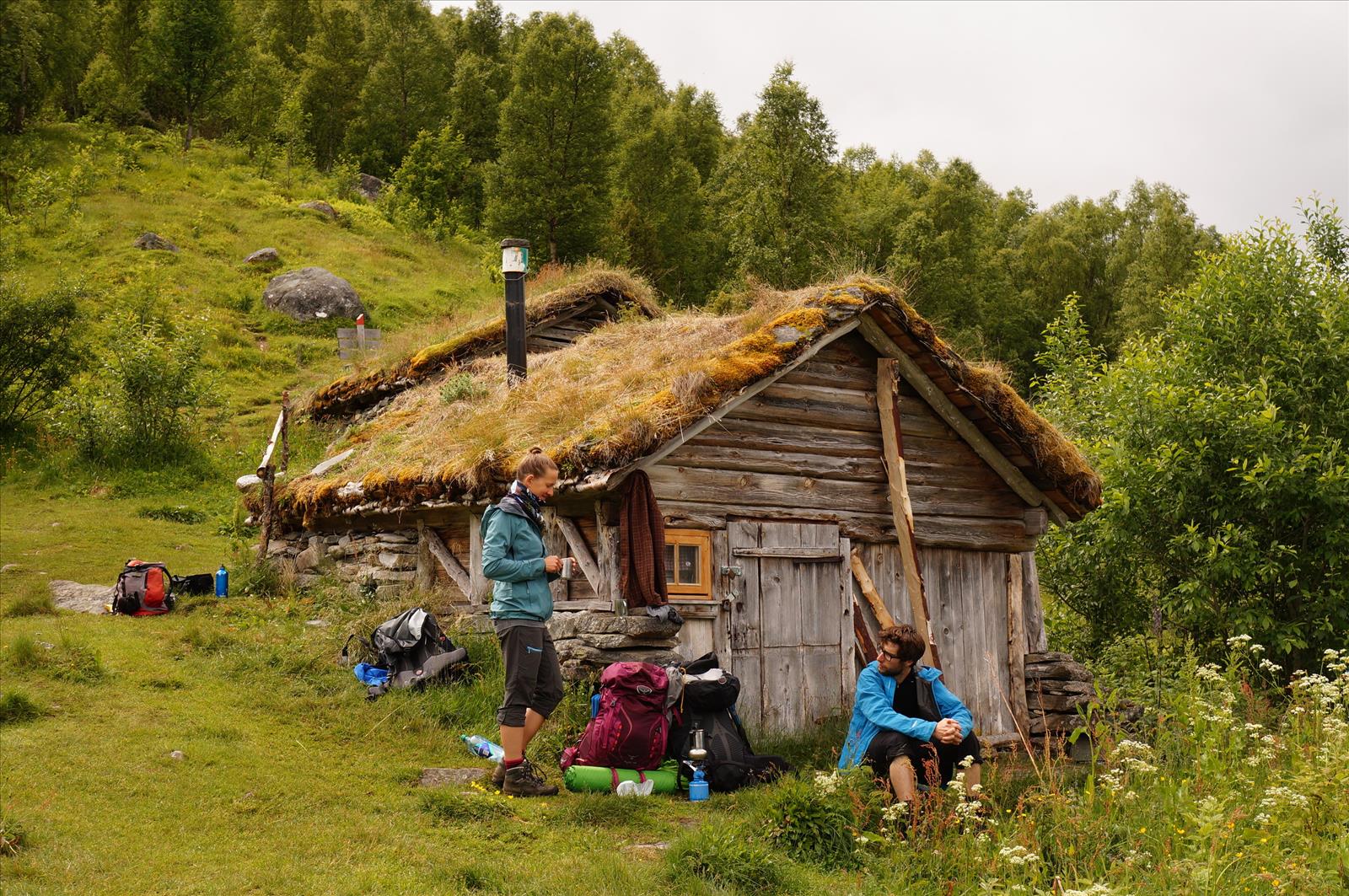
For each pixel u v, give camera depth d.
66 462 18.67
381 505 10.30
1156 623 13.52
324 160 62.25
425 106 66.44
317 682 8.44
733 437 8.86
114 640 9.23
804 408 9.34
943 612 10.12
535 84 45.16
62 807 5.48
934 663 9.31
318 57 63.31
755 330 8.90
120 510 16.89
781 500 9.12
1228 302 13.41
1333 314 12.70
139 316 24.27
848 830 5.53
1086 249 59.53
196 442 20.38
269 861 4.98
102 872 4.71
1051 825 5.56
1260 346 13.24
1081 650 13.95
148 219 36.88
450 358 16.41
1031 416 10.04
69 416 19.25
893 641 6.34
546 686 6.43
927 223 41.50
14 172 39.81
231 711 7.61
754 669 8.74
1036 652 10.69
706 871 4.99
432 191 51.38
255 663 8.81
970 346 36.97
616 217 42.41
